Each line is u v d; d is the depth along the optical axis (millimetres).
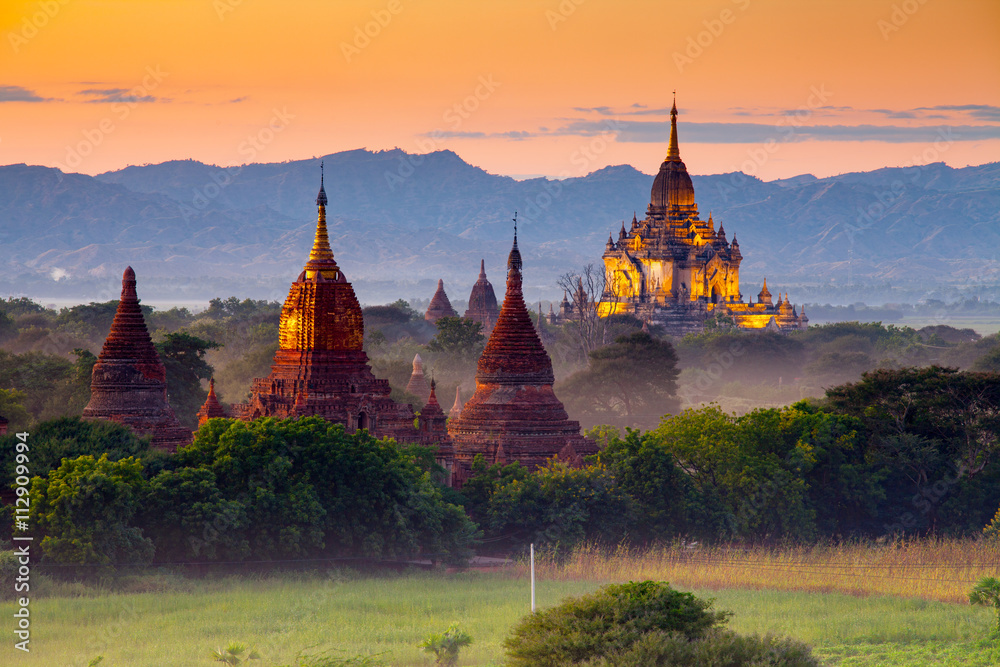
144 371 148875
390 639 93000
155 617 99375
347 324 150750
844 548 135750
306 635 93250
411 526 124875
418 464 142125
